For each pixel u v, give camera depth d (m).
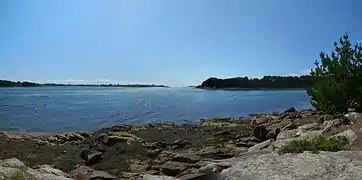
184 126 33.09
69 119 43.50
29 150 20.70
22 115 47.75
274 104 72.50
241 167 8.54
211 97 107.75
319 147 9.93
